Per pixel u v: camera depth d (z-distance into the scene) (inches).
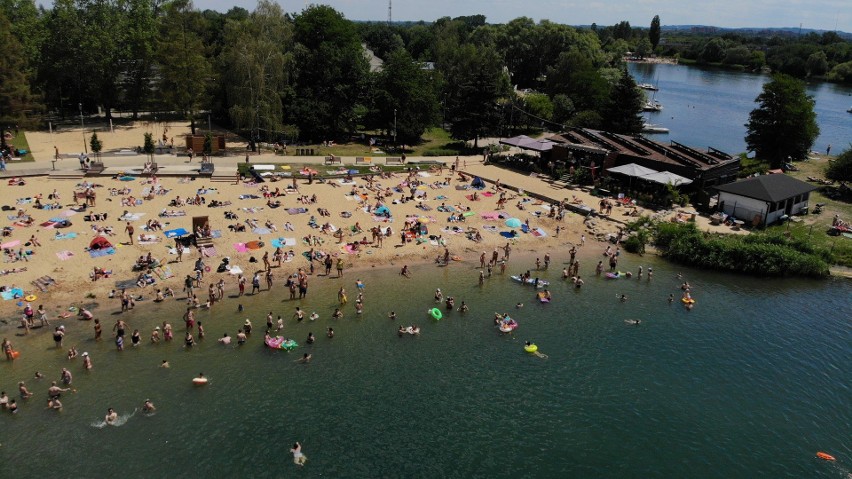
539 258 2397.9
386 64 4382.4
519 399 1533.0
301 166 3348.9
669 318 1967.3
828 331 1916.8
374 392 1530.5
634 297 2105.1
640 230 2578.7
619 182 3166.8
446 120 5324.8
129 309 1808.6
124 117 4569.4
